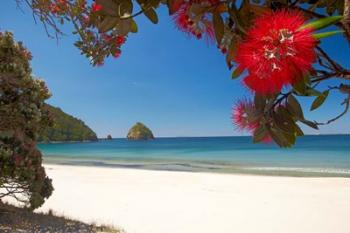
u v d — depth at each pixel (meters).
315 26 0.73
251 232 9.53
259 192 15.45
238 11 0.96
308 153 51.53
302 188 16.52
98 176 21.53
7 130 7.05
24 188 7.91
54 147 96.38
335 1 1.04
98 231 8.57
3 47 6.75
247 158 45.28
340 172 26.80
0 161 6.99
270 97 0.95
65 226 8.52
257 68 0.74
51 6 3.31
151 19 1.20
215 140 138.62
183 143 114.19
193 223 10.35
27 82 7.00
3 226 7.74
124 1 1.18
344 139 96.00
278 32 0.72
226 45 1.06
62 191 15.39
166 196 14.38
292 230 9.71
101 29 1.20
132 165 36.97
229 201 13.40
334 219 10.79
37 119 7.15
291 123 0.97
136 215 11.18
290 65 0.72
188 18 1.06
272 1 0.97
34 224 8.22
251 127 0.97
